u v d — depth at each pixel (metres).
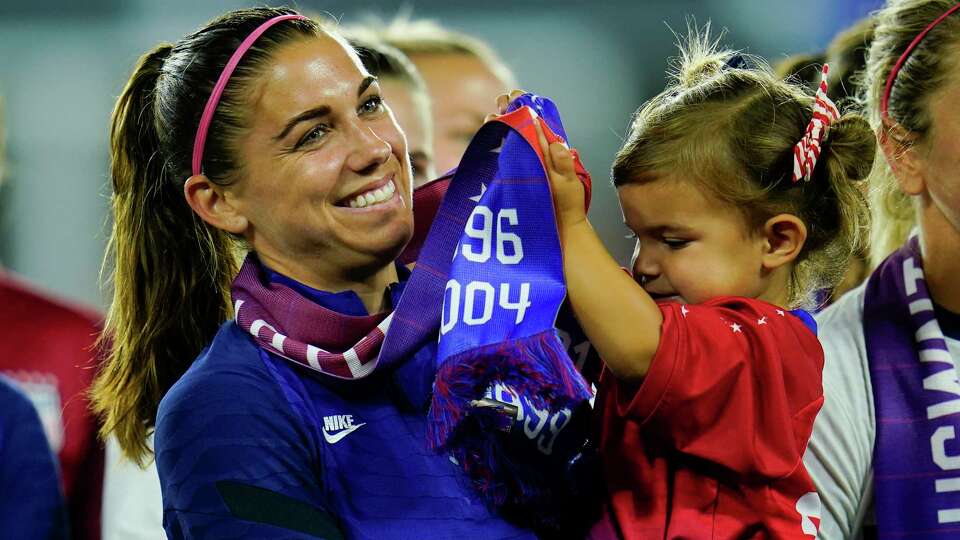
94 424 10.21
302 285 6.30
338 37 6.38
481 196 6.07
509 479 6.15
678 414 6.08
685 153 6.52
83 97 23.52
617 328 6.04
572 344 6.79
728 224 6.53
